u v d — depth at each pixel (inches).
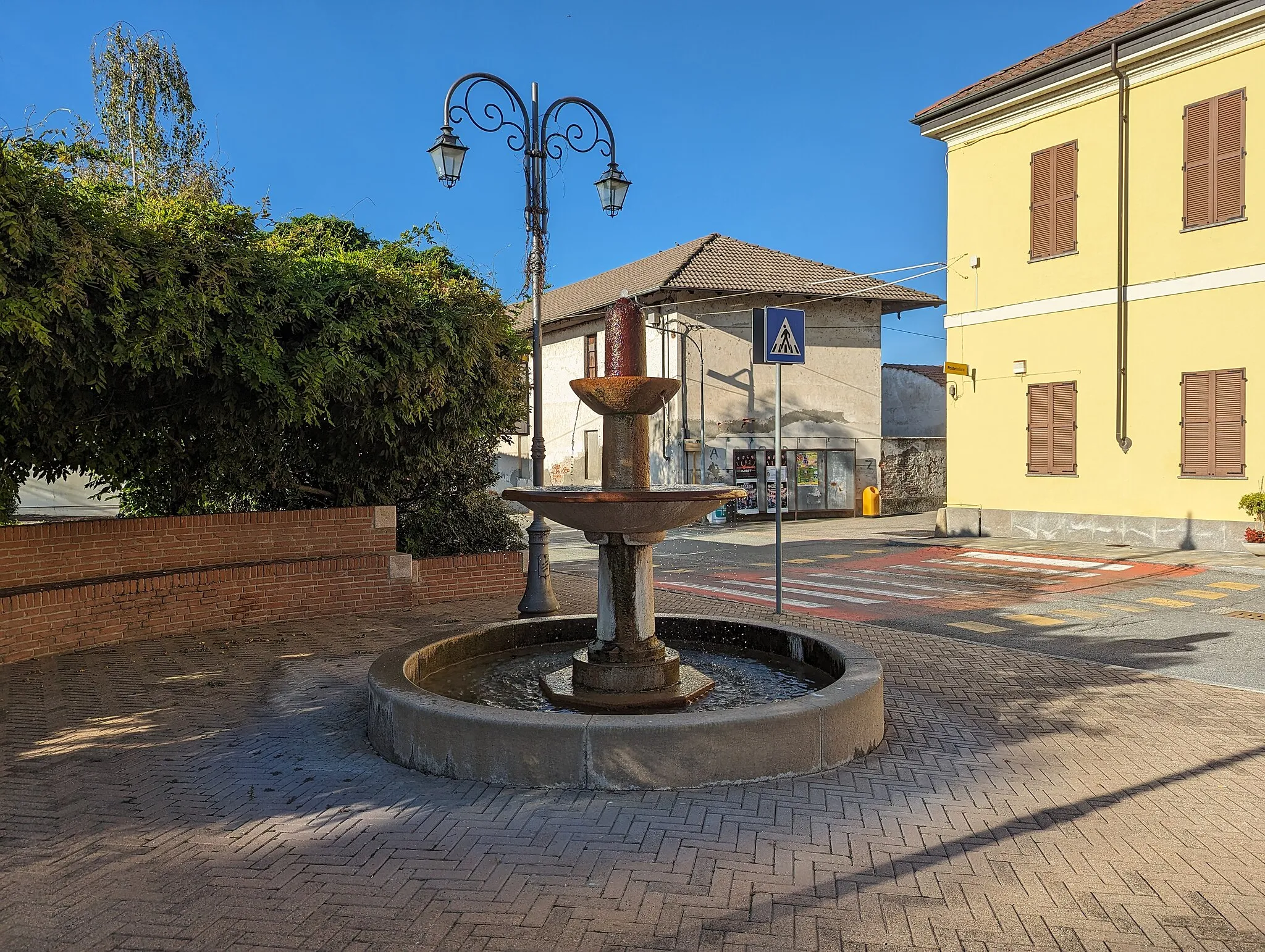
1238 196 597.6
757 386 1012.5
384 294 346.3
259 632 360.5
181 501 396.8
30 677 280.1
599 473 1114.1
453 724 188.9
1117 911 133.7
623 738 180.5
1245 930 128.3
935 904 135.5
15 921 129.6
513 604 433.7
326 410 330.0
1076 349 691.4
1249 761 205.2
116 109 757.3
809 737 192.2
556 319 1125.7
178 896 137.6
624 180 411.2
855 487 1064.2
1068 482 698.2
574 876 144.0
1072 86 682.2
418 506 475.8
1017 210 729.6
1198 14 597.3
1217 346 610.2
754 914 132.3
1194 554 596.1
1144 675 292.5
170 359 282.7
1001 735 225.0
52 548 327.0
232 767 198.2
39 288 248.7
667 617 300.0
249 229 322.3
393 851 153.5
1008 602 452.1
